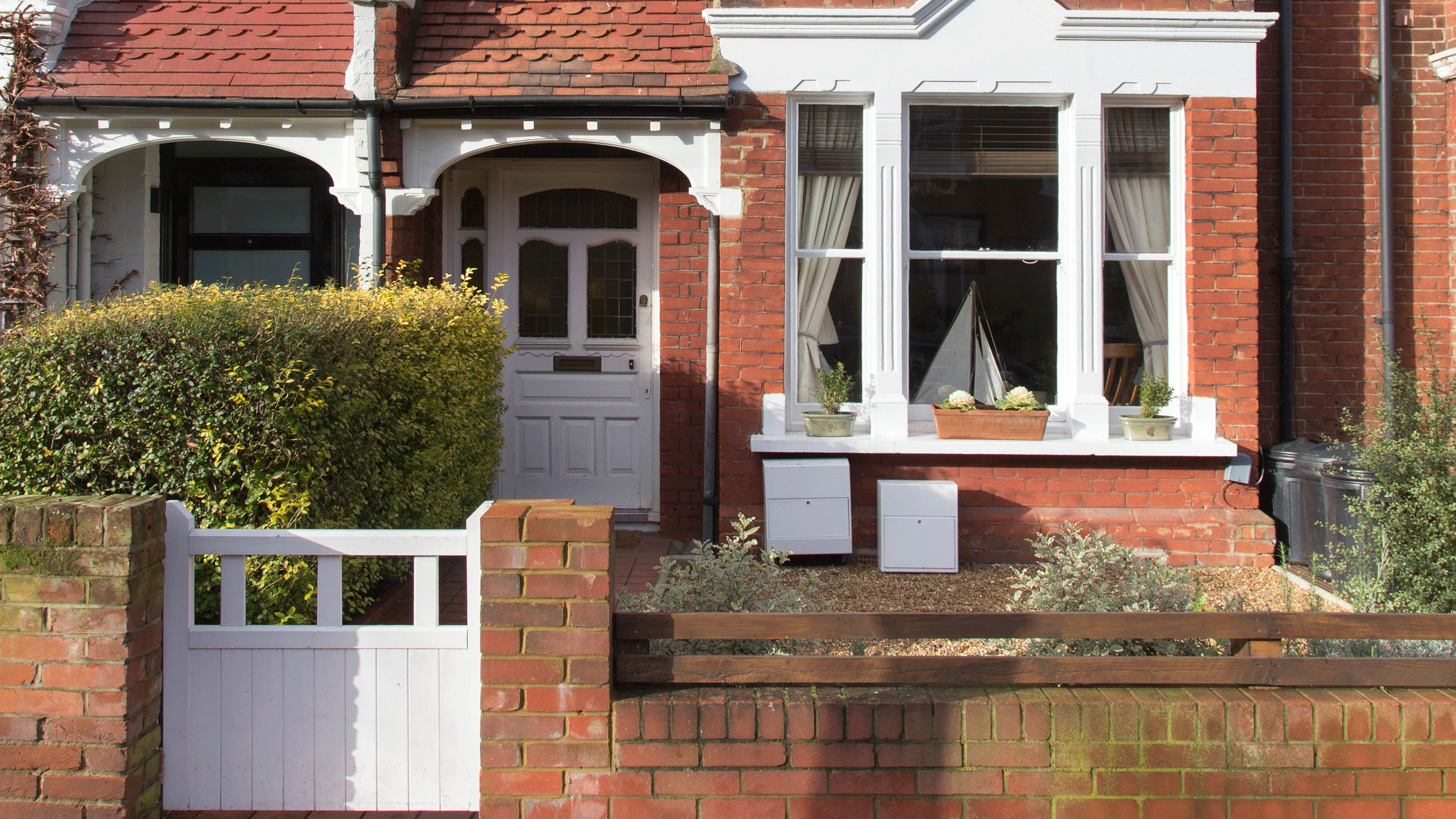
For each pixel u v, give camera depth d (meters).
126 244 8.20
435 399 5.70
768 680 3.41
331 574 3.49
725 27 6.95
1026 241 7.23
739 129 7.00
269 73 7.05
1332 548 6.03
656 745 3.30
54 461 4.19
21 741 3.24
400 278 6.40
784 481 6.80
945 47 7.01
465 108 6.79
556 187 8.11
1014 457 7.05
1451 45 7.62
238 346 4.26
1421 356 7.74
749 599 4.34
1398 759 3.32
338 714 3.46
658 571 6.65
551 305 8.12
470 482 6.67
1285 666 3.42
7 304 6.88
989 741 3.32
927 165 7.23
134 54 7.09
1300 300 7.82
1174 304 7.27
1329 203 7.79
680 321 7.62
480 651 3.35
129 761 3.25
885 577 6.66
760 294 7.02
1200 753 3.32
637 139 7.00
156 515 3.40
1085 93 7.03
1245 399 7.09
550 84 6.95
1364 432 6.17
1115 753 3.32
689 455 7.64
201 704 3.47
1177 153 7.23
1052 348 7.28
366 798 3.45
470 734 3.44
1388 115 7.65
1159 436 7.04
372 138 6.83
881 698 3.35
